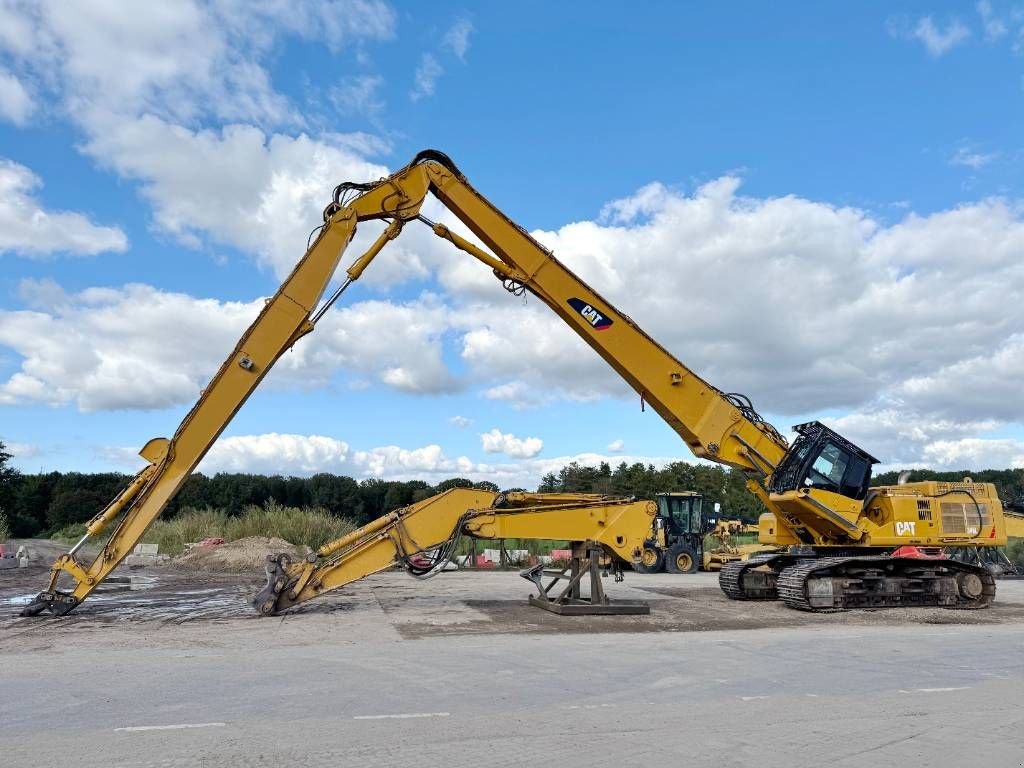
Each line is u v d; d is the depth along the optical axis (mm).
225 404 13453
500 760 5266
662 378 15273
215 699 7000
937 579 15586
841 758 5410
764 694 7422
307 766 5105
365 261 14062
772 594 16875
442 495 14203
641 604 14234
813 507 15188
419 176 14352
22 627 11906
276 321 13688
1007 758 5449
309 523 29484
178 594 17047
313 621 12727
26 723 6145
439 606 15062
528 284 14805
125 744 5570
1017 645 10695
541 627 12273
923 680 8195
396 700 7012
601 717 6457
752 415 15898
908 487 16469
